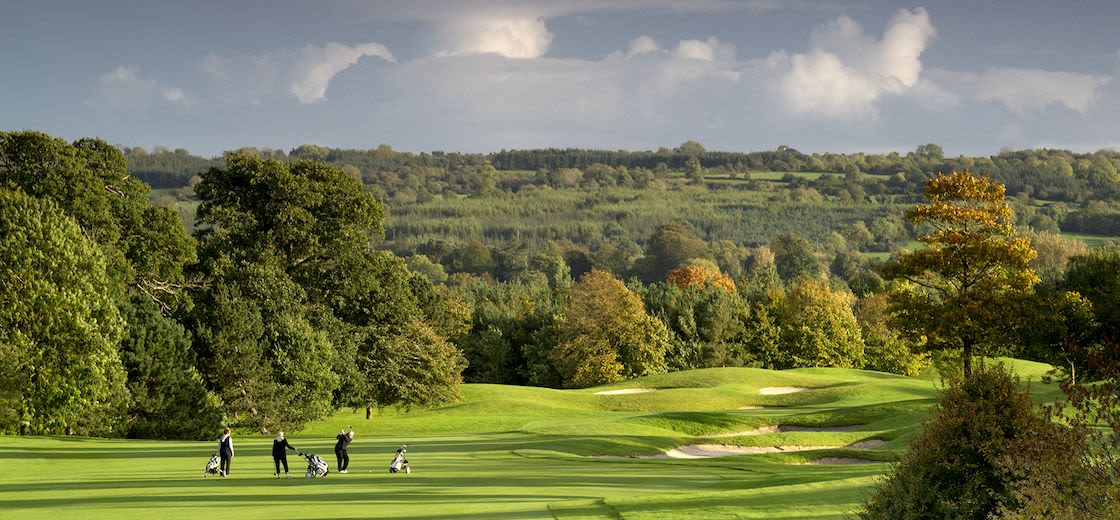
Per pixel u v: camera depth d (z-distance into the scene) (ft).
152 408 175.22
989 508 64.69
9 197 165.68
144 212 205.57
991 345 192.95
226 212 218.59
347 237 228.02
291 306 209.77
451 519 68.28
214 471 101.50
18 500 76.95
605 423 193.36
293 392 199.62
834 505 80.18
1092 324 195.42
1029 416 65.46
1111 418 59.88
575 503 79.41
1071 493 58.80
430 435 186.19
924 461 66.85
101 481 93.91
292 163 234.58
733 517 75.00
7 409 153.89
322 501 77.41
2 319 158.40
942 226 193.88
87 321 165.37
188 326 196.44
